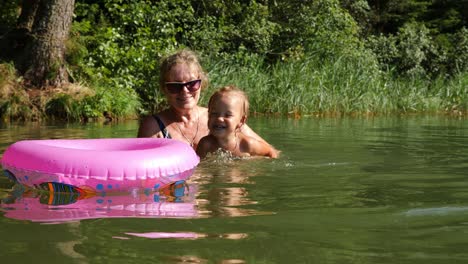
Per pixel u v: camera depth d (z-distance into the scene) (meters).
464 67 18.20
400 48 17.88
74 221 2.17
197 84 4.11
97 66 11.83
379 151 4.43
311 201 2.55
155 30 12.89
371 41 17.77
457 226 2.12
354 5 18.36
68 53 10.95
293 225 2.12
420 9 21.42
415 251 1.82
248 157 3.94
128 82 11.52
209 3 15.13
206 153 4.00
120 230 2.04
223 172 3.35
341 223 2.16
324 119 9.73
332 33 14.99
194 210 2.36
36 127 7.74
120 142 3.35
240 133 4.08
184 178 2.97
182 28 13.88
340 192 2.77
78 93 10.35
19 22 11.88
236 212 2.33
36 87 10.55
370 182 3.04
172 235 1.98
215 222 2.16
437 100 13.67
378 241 1.93
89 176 2.70
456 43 18.92
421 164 3.72
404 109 13.23
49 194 2.71
